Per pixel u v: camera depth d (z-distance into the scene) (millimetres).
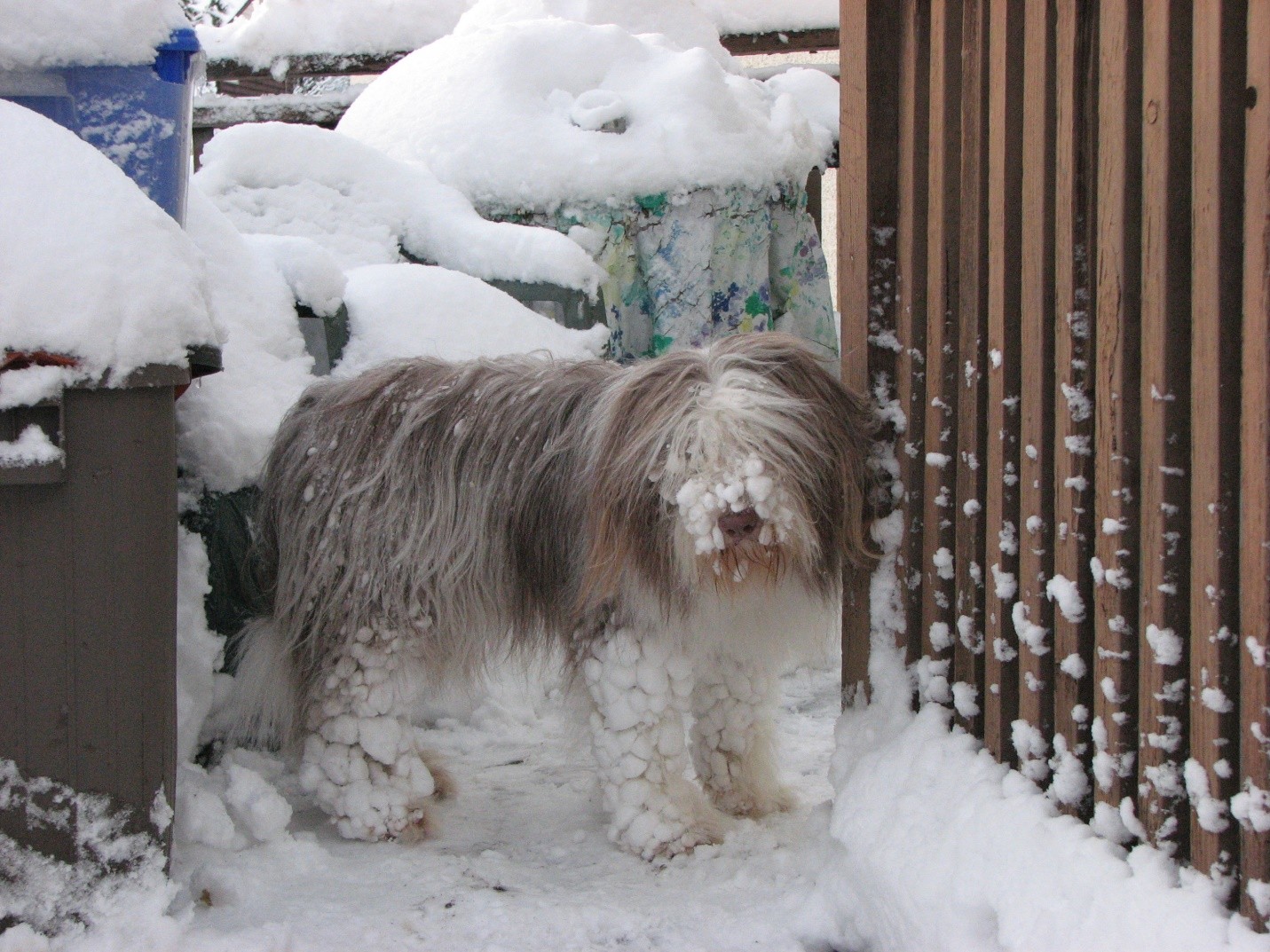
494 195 4473
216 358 3105
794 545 3111
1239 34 2623
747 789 3457
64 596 2967
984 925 2854
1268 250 2588
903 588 3197
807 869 3188
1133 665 2803
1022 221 2941
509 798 3549
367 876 3227
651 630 3271
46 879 2971
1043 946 2758
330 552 3361
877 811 3070
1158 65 2693
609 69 4633
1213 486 2660
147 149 3266
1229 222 2635
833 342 4703
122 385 2951
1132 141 2744
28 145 2988
